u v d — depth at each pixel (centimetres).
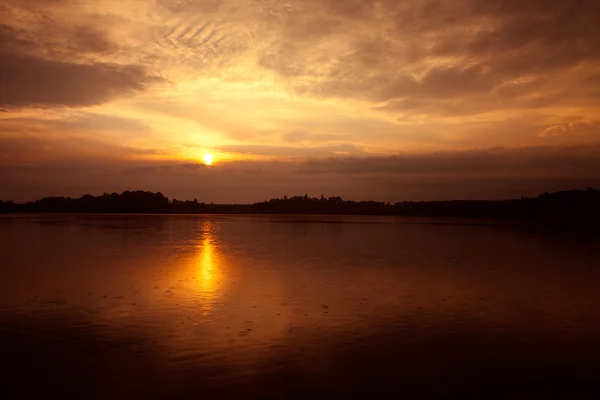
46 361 1277
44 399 1057
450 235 6344
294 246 4584
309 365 1259
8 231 6400
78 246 4359
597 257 3731
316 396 1077
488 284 2447
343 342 1452
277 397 1070
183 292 2172
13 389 1106
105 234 5978
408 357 1326
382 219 14088
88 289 2230
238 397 1068
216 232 6744
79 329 1567
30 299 2008
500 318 1755
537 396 1091
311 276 2656
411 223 10706
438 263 3281
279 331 1557
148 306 1889
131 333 1525
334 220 12838
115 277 2575
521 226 9181
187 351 1359
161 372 1205
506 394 1101
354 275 2706
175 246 4456
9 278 2531
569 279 2623
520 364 1284
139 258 3456
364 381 1162
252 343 1432
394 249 4319
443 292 2223
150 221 10525
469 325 1653
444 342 1462
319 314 1781
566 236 6191
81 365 1249
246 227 8362
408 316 1766
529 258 3641
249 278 2572
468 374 1212
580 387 1140
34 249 4069
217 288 2272
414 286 2373
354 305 1936
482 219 14075
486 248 4462
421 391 1109
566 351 1388
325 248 4384
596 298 2109
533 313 1833
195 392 1093
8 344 1416
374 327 1616
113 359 1293
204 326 1609
